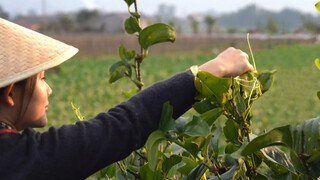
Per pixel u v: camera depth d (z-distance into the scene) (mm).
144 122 1034
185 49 43156
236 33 81375
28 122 1065
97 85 15883
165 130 1039
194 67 1049
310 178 1045
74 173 991
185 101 1070
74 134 1000
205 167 1179
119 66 1348
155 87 1066
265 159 1129
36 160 967
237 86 1104
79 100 12094
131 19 1275
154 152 1025
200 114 1102
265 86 1171
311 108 10047
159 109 1049
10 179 949
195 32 70625
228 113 1110
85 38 38438
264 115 8758
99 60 28797
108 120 1024
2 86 979
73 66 23359
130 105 1042
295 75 17969
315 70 20172
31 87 1045
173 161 1159
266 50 41531
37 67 1024
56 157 976
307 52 33938
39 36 1102
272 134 1023
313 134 1036
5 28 1062
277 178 1141
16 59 1020
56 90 14391
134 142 1031
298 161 1046
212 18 66312
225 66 1090
